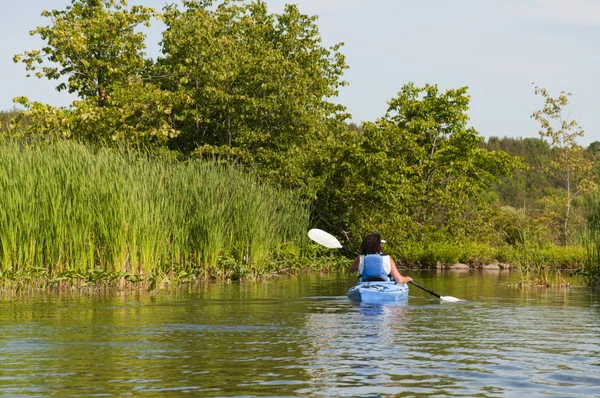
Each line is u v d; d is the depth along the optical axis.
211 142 31.95
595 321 10.19
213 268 18.66
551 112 44.06
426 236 35.66
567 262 27.91
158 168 18.41
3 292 13.82
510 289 16.80
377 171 30.91
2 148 14.64
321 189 30.34
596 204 19.89
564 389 5.84
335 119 37.88
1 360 6.85
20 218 14.05
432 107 42.72
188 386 5.82
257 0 38.00
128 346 7.68
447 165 41.16
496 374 6.38
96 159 16.41
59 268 14.78
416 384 5.96
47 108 30.02
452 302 13.01
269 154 29.12
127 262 15.57
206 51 31.42
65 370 6.42
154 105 31.16
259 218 20.02
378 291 12.60
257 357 7.09
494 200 69.81
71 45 31.88
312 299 13.11
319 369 6.52
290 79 30.83
